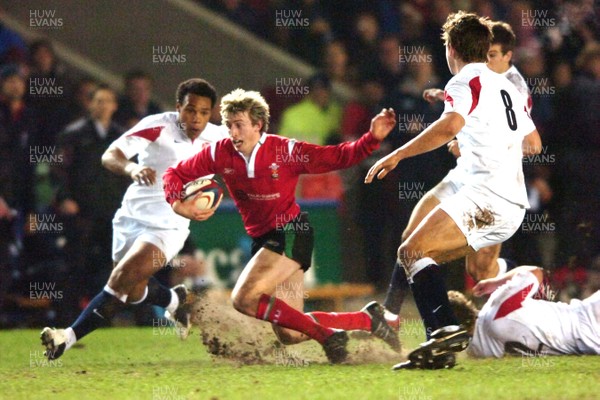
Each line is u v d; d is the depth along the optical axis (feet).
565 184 135.33
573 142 135.95
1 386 69.15
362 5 167.32
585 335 76.54
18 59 151.74
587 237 133.18
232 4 172.04
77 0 167.12
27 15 165.48
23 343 105.09
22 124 126.93
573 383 63.36
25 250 124.67
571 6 155.94
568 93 136.26
